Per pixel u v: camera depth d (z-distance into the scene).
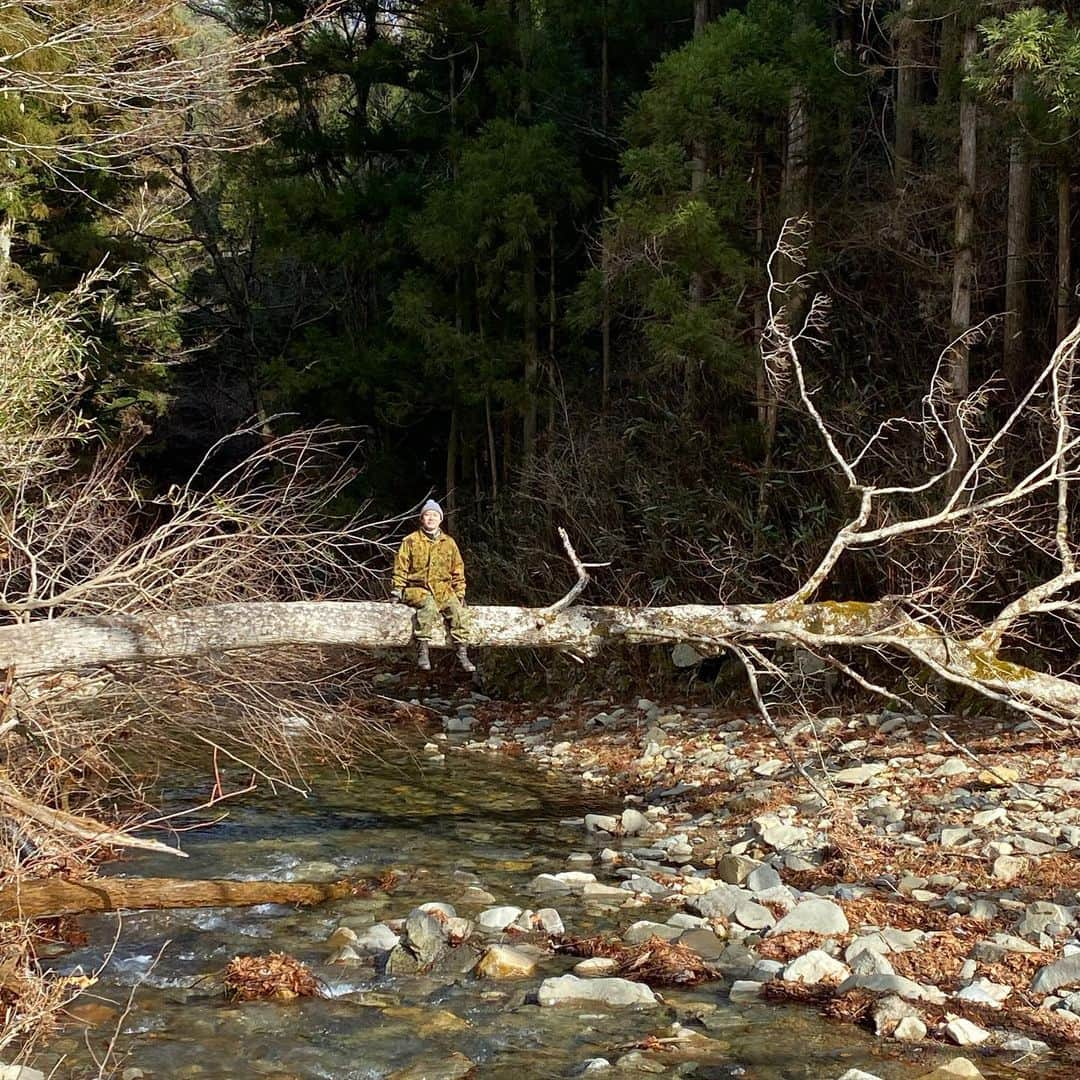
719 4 21.27
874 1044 5.59
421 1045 5.74
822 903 7.14
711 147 15.84
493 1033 5.86
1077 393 12.60
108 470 10.85
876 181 17.30
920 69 16.80
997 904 7.21
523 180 19.39
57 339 10.05
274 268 26.19
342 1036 5.86
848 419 13.86
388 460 22.94
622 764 12.00
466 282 21.81
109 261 20.39
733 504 14.20
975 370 14.62
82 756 8.27
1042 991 6.02
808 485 14.06
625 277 16.02
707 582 14.09
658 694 14.70
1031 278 15.41
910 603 9.12
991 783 9.40
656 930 7.15
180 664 8.20
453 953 6.88
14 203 16.45
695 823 9.77
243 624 7.47
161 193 25.22
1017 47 10.33
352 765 12.19
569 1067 5.49
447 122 22.64
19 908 6.38
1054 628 11.95
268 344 26.34
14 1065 5.30
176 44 12.73
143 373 22.33
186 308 25.94
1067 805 8.79
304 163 23.30
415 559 7.97
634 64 21.91
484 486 23.23
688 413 15.94
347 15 23.02
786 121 15.34
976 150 12.93
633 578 14.86
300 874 8.50
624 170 15.06
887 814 9.09
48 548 8.78
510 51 21.50
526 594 16.62
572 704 15.18
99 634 7.12
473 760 12.66
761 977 6.47
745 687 13.74
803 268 15.23
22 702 7.52
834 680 13.07
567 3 20.73
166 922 7.46
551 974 6.63
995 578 11.70
